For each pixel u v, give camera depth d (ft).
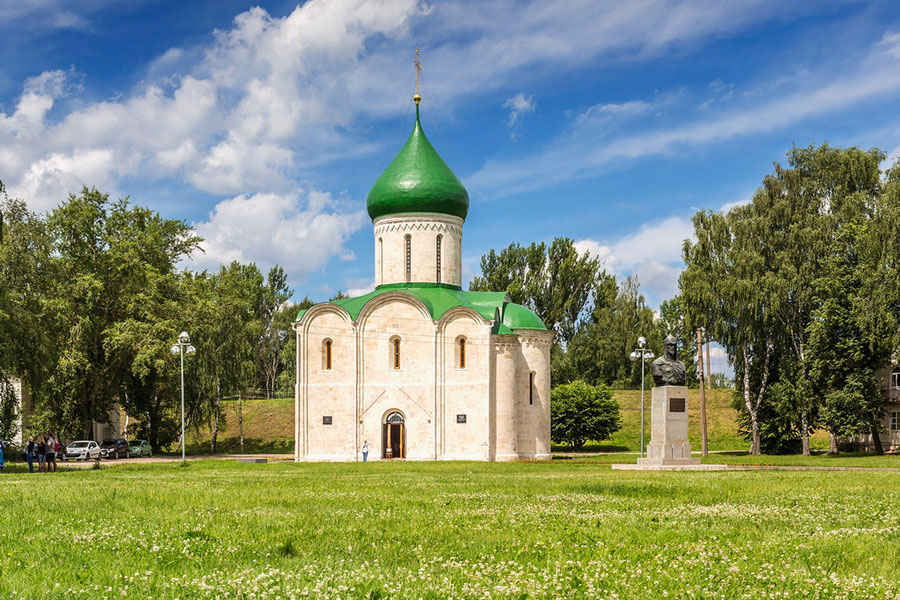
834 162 229.04
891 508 69.56
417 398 210.18
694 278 233.14
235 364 265.54
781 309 222.89
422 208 224.53
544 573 39.65
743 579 38.88
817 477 117.60
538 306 357.61
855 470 144.25
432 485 100.78
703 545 48.03
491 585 37.52
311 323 217.15
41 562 41.39
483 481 109.60
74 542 47.60
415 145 230.27
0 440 161.38
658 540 51.26
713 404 327.06
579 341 361.71
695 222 240.94
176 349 186.80
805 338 229.86
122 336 217.15
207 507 68.95
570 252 359.66
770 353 234.38
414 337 212.43
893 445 230.89
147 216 248.73
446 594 35.60
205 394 252.62
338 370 215.10
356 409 212.64
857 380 214.90
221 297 268.82
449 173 229.25
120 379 243.60
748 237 228.63
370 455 211.20
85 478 119.14
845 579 39.01
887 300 197.16
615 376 365.40
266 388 433.89
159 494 82.38
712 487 95.30
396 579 38.52
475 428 206.69
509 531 54.80
